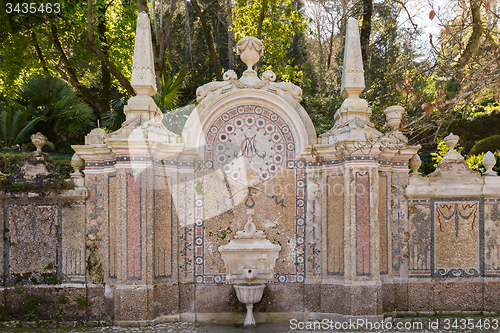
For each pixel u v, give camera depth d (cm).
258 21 1463
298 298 618
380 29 1466
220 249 614
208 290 613
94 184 609
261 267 616
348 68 612
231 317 609
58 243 604
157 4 1833
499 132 1239
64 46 1508
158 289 584
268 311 614
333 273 605
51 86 1227
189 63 1972
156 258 589
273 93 623
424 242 630
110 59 1403
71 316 588
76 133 1273
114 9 1420
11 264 598
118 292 560
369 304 571
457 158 640
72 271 600
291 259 624
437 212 634
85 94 1392
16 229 603
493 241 629
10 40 1246
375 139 572
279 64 1480
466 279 626
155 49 1162
